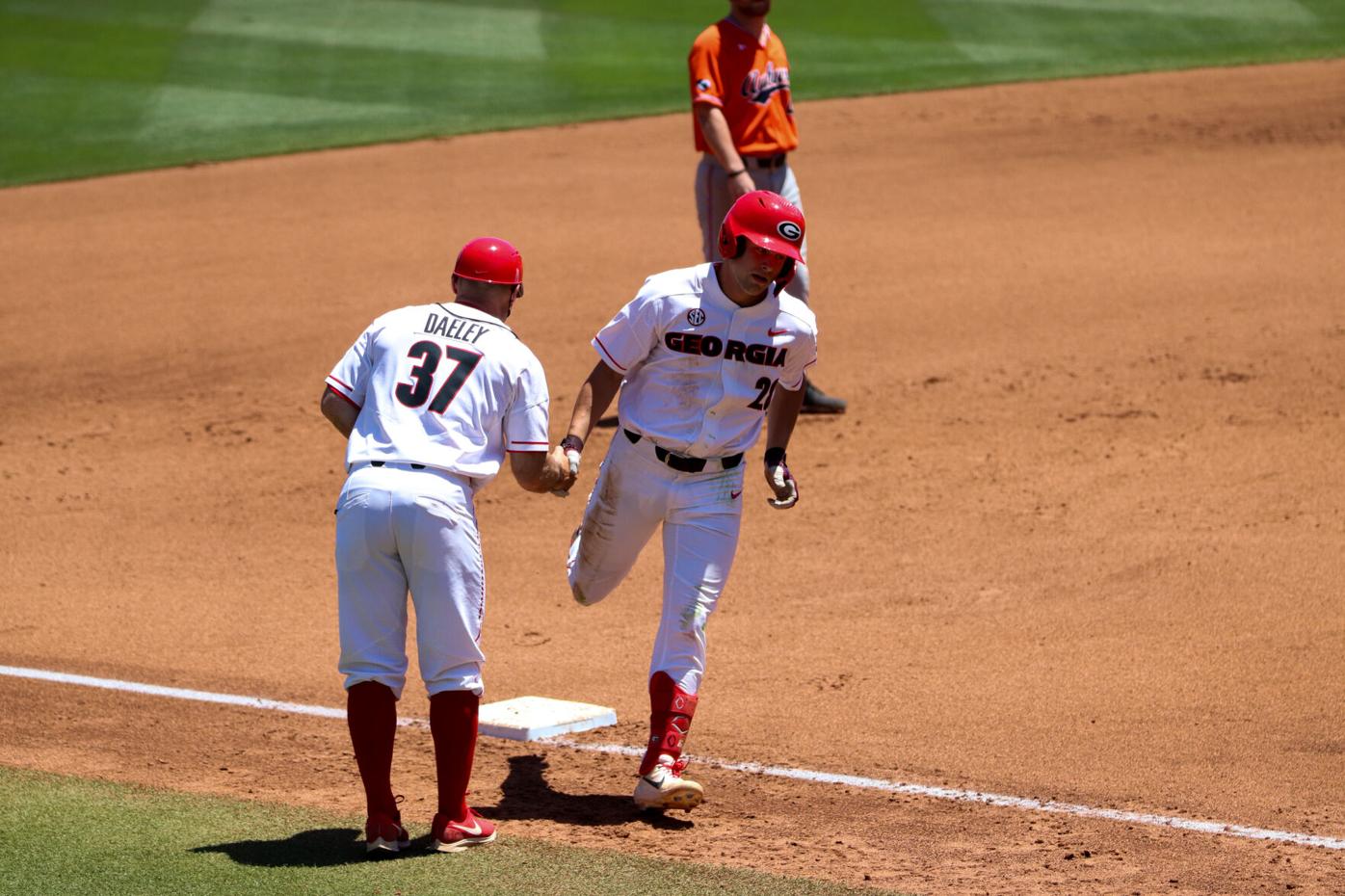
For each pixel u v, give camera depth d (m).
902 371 44.59
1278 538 32.22
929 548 32.91
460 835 19.16
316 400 44.56
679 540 20.84
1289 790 21.78
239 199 68.44
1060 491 35.62
